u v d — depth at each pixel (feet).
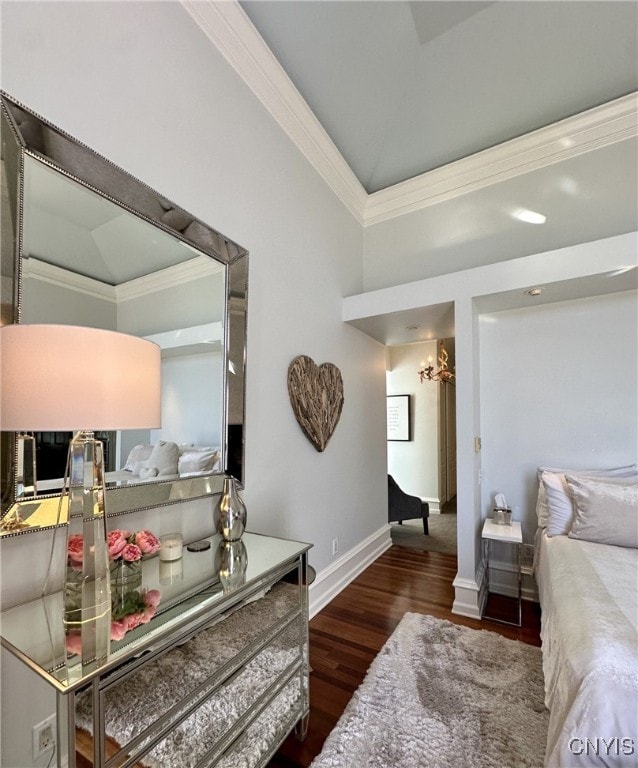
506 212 10.34
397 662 6.49
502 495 9.57
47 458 3.72
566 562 6.41
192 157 5.80
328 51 7.63
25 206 3.65
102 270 4.40
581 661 3.99
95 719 2.75
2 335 2.90
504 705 5.43
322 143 9.34
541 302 9.51
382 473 13.01
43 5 3.93
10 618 3.38
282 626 4.89
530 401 9.89
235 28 6.51
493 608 8.54
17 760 3.47
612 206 9.01
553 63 8.14
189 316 5.53
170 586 4.16
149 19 5.18
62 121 4.05
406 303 9.71
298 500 8.10
